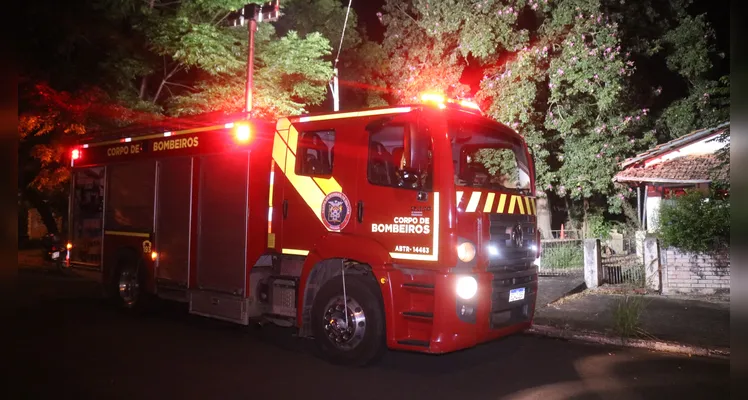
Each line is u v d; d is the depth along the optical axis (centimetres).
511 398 591
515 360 739
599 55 1578
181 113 1565
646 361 733
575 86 1592
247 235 811
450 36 1841
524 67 1641
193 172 903
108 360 731
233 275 826
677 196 1238
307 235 742
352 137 710
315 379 654
